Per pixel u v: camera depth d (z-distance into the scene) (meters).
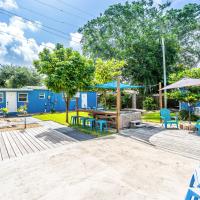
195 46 23.30
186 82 7.48
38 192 3.12
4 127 9.29
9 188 3.27
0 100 15.34
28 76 29.94
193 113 10.51
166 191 3.04
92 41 23.52
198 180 2.39
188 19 22.91
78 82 8.96
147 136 6.88
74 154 4.97
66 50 9.67
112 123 8.57
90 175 3.70
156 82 18.66
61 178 3.60
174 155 4.80
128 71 19.12
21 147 5.74
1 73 29.36
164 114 8.86
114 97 19.06
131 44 19.38
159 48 18.38
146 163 4.27
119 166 4.12
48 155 4.94
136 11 22.61
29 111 16.69
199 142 5.93
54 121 11.15
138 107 20.14
